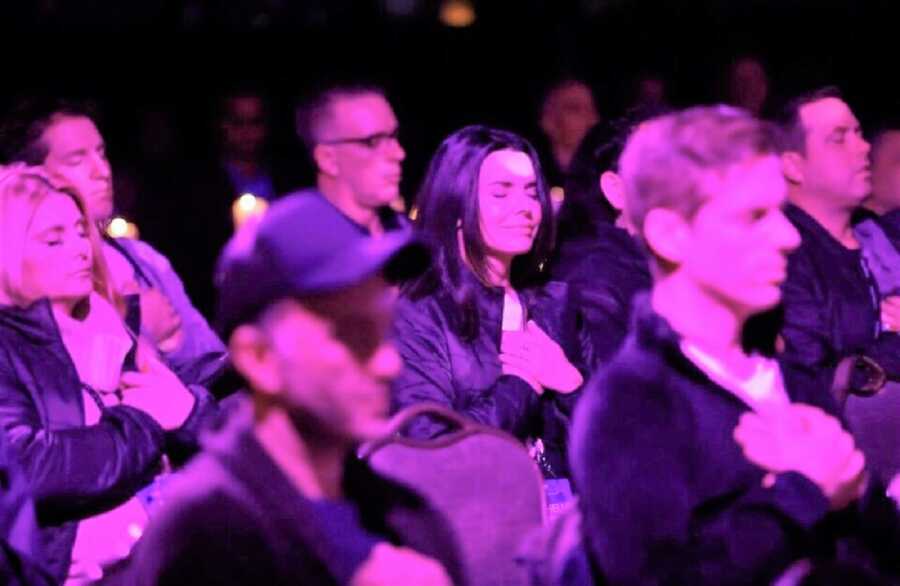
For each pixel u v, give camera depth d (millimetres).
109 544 8281
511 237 9492
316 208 4938
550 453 9531
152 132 16484
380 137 11445
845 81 18906
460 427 7027
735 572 5785
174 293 11055
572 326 9914
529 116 19203
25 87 18469
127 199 15766
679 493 5820
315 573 4922
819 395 6406
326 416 4879
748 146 5844
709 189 5836
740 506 5859
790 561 5883
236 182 16281
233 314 4887
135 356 9008
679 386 5934
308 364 4824
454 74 19328
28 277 8516
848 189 11273
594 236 10398
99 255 9125
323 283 4750
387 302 4945
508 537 6840
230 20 19250
